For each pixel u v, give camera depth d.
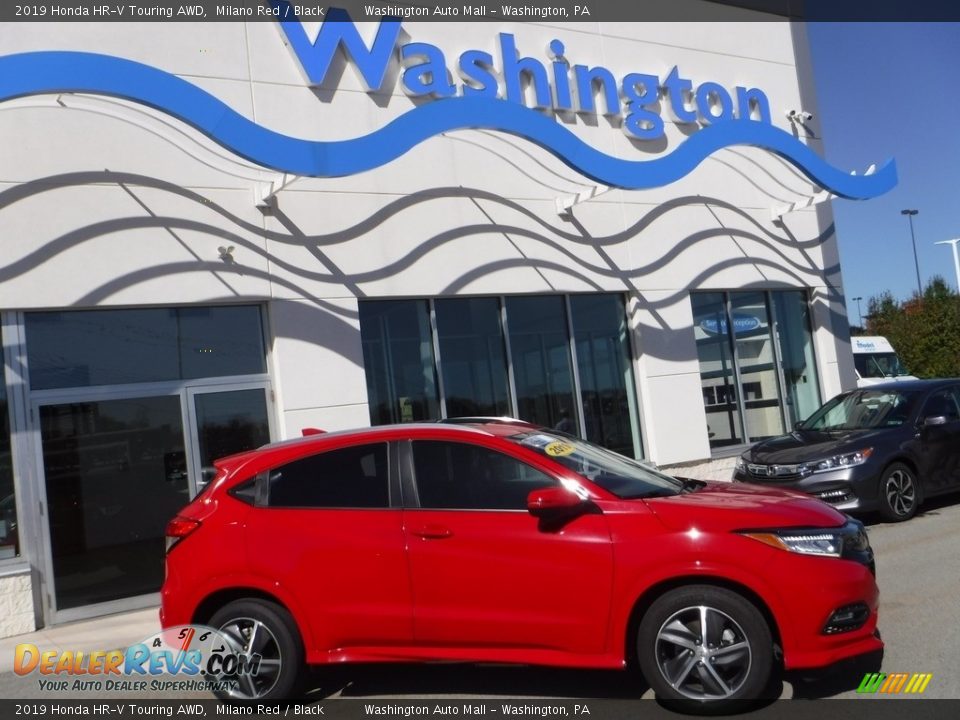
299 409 10.23
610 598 4.87
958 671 5.21
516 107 10.70
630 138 13.30
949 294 28.94
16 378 8.80
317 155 9.39
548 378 12.24
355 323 10.69
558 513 5.03
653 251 13.28
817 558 4.81
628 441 12.88
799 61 15.55
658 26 13.92
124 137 9.49
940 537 8.98
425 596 5.11
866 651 4.82
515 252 11.98
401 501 5.32
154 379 9.58
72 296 9.07
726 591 4.78
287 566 5.28
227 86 10.34
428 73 11.64
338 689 5.83
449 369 11.44
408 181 11.24
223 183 10.02
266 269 10.19
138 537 9.27
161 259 9.59
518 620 4.99
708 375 13.82
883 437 10.10
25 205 8.94
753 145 12.87
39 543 8.72
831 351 15.30
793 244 14.98
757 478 10.26
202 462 9.72
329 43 10.90
